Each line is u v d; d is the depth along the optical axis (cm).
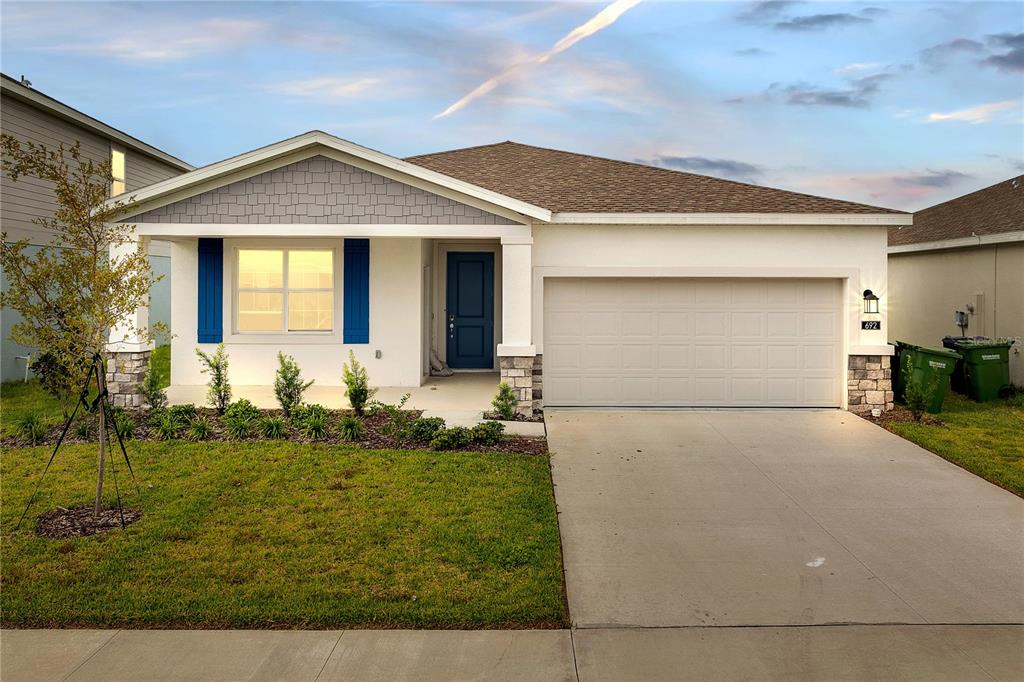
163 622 445
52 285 669
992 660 409
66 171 668
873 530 631
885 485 764
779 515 669
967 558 568
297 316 1342
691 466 832
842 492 740
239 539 576
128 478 730
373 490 702
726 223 1116
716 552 579
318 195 1077
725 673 393
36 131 1473
